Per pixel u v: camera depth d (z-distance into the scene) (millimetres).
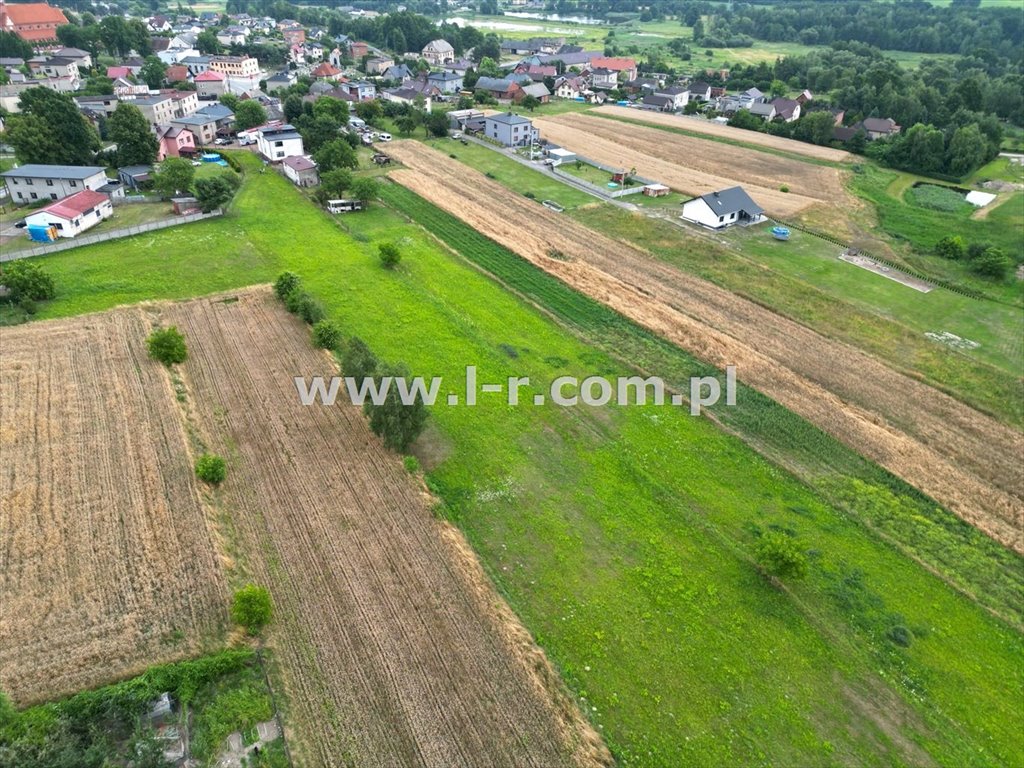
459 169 82312
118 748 20703
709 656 24891
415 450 34438
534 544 29344
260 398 37500
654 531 30344
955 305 52781
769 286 54250
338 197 67875
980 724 23266
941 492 33781
